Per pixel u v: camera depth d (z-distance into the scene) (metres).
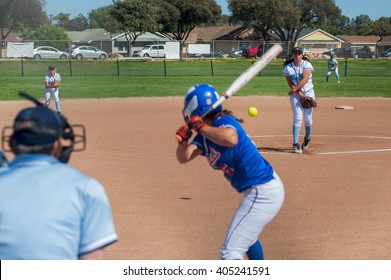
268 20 117.88
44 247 3.93
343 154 16.84
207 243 9.49
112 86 40.81
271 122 23.94
